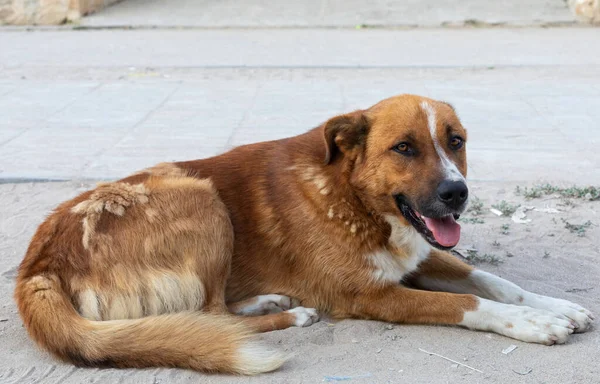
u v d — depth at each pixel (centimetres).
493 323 412
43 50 1535
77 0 1892
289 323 435
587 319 416
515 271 506
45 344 385
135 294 414
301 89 1145
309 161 452
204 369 380
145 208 425
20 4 1895
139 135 883
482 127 911
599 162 762
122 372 379
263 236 457
